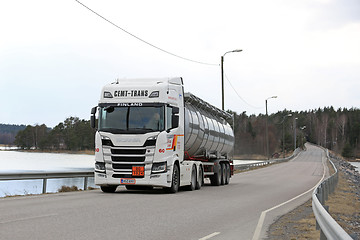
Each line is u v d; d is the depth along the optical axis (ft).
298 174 149.07
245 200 56.65
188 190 70.08
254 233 31.89
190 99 72.90
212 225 34.68
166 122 58.29
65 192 61.46
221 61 136.87
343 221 45.47
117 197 53.06
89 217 34.99
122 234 28.32
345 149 623.77
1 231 27.50
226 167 95.30
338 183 111.04
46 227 29.58
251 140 616.80
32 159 269.03
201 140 77.46
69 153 486.79
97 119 59.26
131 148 56.80
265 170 183.73
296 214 44.34
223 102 136.05
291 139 609.01
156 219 35.73
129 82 61.41
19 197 51.62
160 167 56.90
